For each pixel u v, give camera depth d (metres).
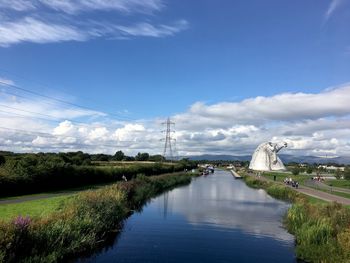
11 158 57.19
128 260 20.61
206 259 21.06
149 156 162.25
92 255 21.53
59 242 19.92
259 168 169.00
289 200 50.16
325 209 27.78
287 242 25.19
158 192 62.06
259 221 33.25
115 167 77.44
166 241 25.12
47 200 34.62
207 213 37.91
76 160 91.31
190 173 129.25
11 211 27.31
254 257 21.50
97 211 27.22
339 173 99.94
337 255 18.28
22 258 16.98
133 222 32.16
